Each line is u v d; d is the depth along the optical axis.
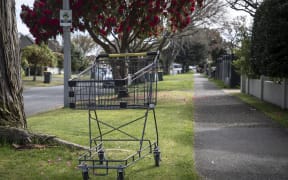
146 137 8.00
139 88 5.54
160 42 26.72
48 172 5.46
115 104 5.37
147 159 6.14
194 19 26.66
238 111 13.12
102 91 5.44
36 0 18.42
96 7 17.08
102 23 17.91
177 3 17.53
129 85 5.53
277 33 12.16
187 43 56.56
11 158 6.14
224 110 13.46
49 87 35.94
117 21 18.11
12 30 7.32
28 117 12.38
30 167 5.69
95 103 5.39
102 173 5.45
